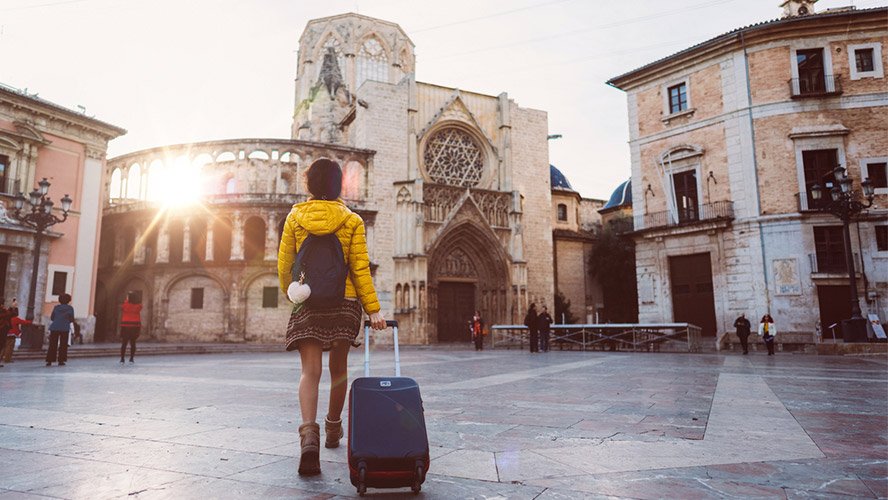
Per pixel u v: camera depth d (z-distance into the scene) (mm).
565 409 5766
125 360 17188
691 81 28234
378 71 49250
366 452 2631
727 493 2734
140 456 3553
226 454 3617
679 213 28312
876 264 23547
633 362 14508
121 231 35688
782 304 24109
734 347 24094
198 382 9062
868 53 24984
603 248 44906
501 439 4148
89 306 27906
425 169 38969
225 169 39812
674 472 3146
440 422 4934
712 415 5320
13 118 25453
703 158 27422
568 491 2771
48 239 26172
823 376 9906
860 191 24047
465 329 38594
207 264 33250
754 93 25906
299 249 3291
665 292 28016
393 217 36969
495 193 39906
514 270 38906
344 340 3270
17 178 25203
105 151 29469
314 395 3213
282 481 2951
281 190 40312
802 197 24406
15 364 14695
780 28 25234
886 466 3289
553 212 47938
